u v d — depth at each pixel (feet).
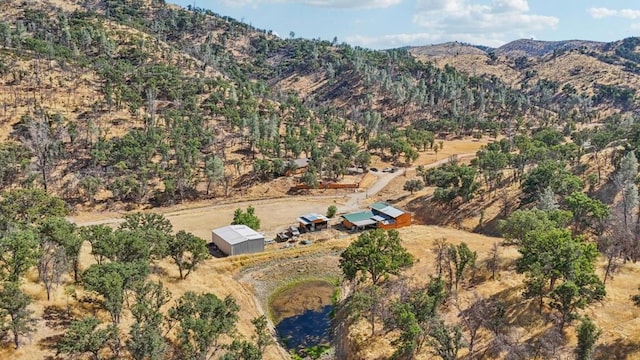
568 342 168.35
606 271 219.41
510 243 271.90
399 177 503.61
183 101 610.65
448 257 238.48
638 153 367.45
